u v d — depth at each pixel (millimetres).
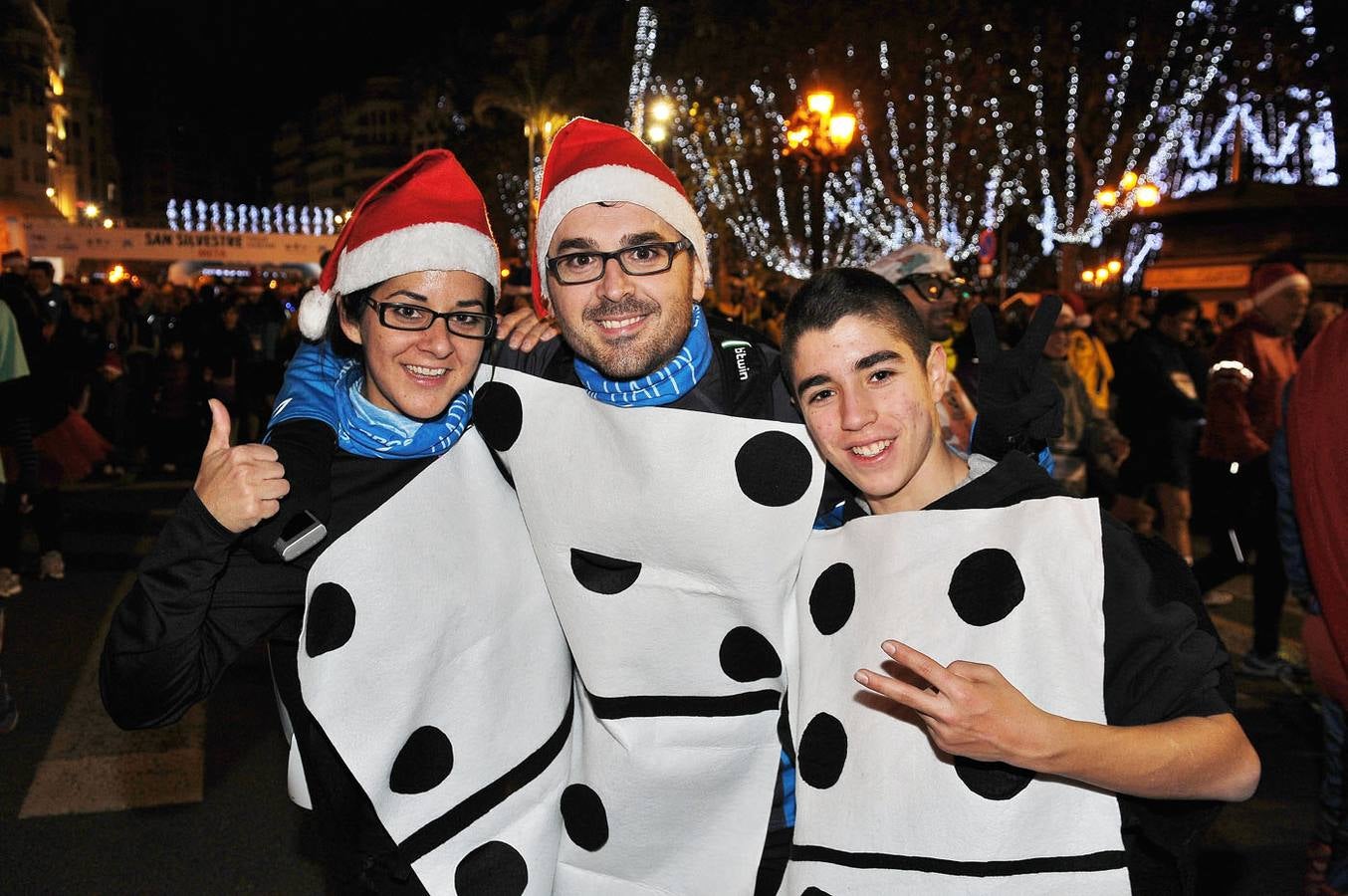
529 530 2373
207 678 2111
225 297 13961
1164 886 1947
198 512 1979
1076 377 5789
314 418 2232
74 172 80812
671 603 2326
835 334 2027
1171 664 1844
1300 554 3572
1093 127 26078
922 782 1971
